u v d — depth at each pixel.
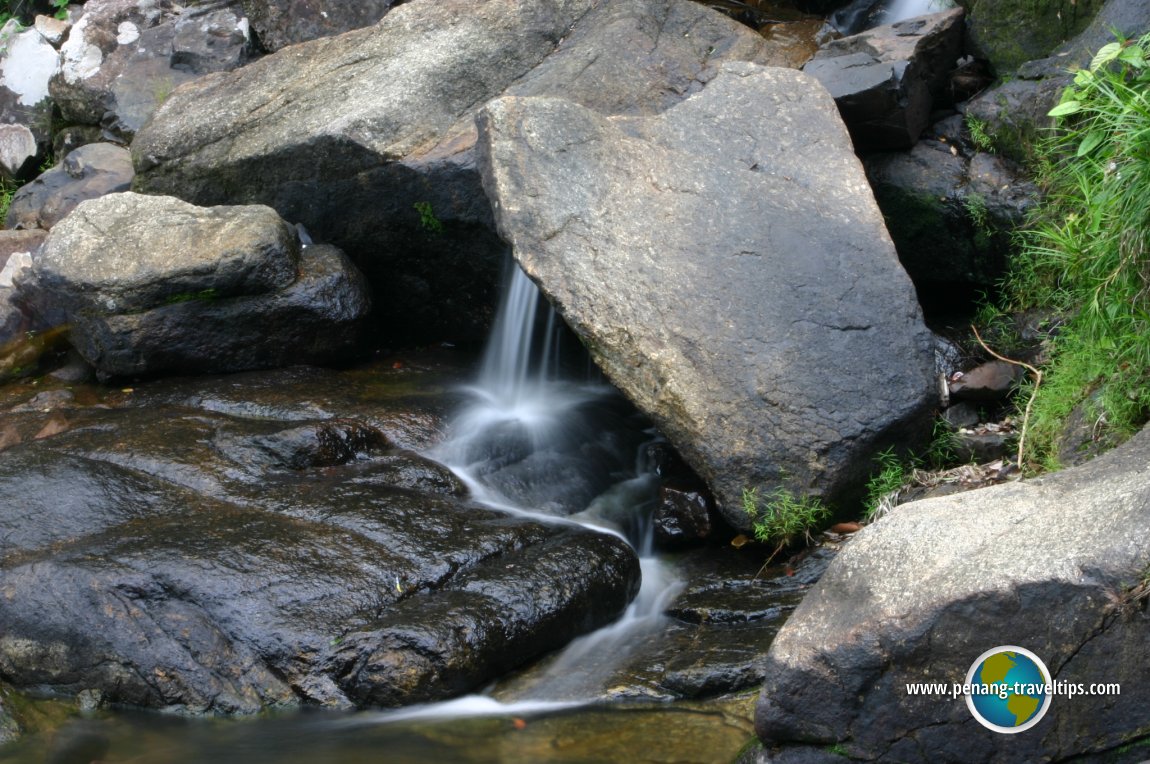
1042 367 6.10
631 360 5.62
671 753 4.37
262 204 7.71
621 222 5.94
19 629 4.97
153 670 4.84
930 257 7.07
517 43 7.81
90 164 9.22
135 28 10.16
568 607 5.21
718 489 5.57
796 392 5.61
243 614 4.91
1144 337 5.09
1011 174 6.89
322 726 4.68
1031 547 3.66
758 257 5.93
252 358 7.26
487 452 6.43
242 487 5.75
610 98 7.30
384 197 7.39
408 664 4.74
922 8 8.14
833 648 3.78
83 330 7.12
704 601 5.45
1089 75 5.26
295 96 7.96
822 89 6.60
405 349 7.94
